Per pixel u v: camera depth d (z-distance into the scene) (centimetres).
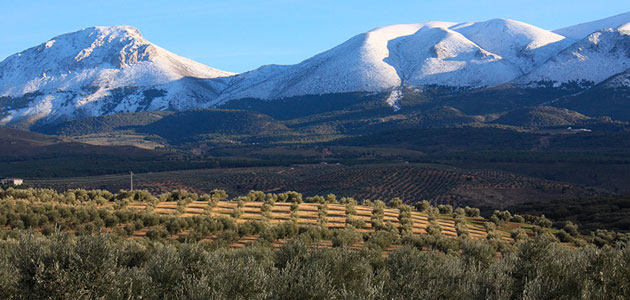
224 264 1883
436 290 1698
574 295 1648
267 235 4375
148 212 5228
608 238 5719
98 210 5044
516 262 1903
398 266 2081
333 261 1972
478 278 1862
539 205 9650
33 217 4519
